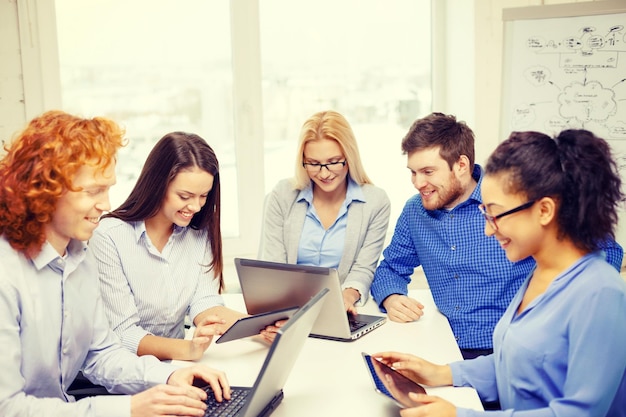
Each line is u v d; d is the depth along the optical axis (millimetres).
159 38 3227
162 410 1391
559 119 3115
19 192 1373
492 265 2076
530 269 2057
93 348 1711
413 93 3482
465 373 1582
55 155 1372
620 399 1357
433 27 3420
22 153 1384
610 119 3070
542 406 1388
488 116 3238
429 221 2191
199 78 3293
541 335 1348
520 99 3143
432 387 1574
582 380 1260
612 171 1315
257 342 1903
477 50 3199
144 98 3256
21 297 1450
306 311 1377
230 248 3410
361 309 2215
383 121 3480
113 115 3234
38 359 1511
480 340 2092
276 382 1393
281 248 2471
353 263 2434
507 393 1469
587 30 3045
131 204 1999
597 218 1301
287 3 3328
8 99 3035
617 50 3029
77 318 1614
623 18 3004
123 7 3170
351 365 1705
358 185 2453
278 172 3439
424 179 2066
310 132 2303
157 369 1615
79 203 1430
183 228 2098
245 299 1950
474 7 3176
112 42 3184
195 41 3262
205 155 1927
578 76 3076
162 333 2068
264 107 3385
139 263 1979
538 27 3088
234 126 3361
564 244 1362
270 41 3342
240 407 1438
